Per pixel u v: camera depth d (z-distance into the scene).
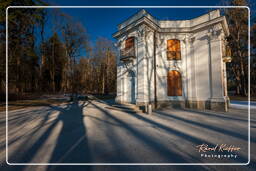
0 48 11.56
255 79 23.06
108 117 7.29
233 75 25.81
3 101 15.75
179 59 11.30
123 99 11.96
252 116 7.41
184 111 9.23
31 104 13.31
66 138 4.15
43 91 29.48
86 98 21.27
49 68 30.73
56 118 7.02
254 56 22.44
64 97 22.72
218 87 9.62
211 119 6.73
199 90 10.55
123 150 3.33
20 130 4.94
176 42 11.48
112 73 33.06
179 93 11.09
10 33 11.60
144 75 10.23
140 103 10.20
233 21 19.48
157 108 10.72
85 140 3.99
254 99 17.92
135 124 5.83
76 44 25.91
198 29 10.71
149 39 10.93
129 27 11.44
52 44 31.19
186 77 11.12
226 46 11.34
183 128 5.19
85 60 34.16
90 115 7.85
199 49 10.71
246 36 20.33
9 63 12.12
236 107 11.02
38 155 3.08
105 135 4.42
